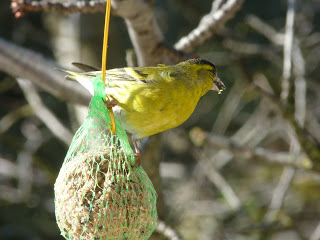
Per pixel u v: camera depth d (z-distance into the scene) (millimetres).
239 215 12797
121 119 6590
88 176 5859
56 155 16938
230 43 13141
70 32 12133
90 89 6977
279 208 11844
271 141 16094
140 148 8773
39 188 15414
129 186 5938
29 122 16625
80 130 6750
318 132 13547
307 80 12461
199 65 7137
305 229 14969
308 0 17484
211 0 16812
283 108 9648
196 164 16875
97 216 5695
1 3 17984
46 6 7410
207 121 18016
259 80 13977
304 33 15938
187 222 14641
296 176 15852
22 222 14633
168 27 18422
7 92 17750
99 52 11992
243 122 17516
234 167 17469
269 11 18375
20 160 14477
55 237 14602
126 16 7832
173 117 6668
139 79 6555
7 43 9773
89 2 7637
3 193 14023
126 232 5816
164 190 15961
